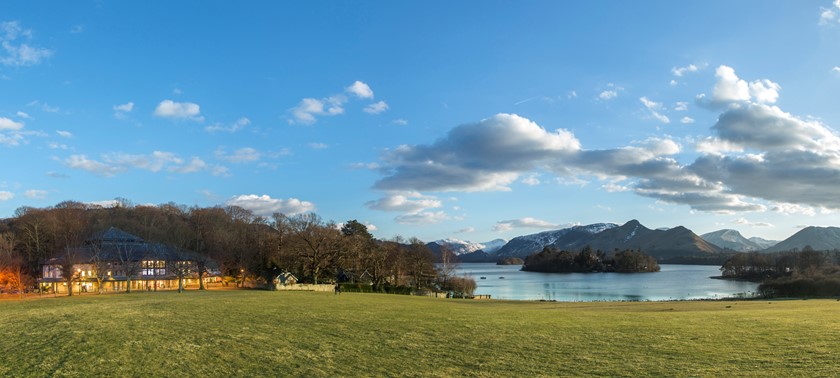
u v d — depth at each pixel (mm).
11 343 28203
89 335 29969
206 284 141625
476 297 128375
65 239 141500
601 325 35938
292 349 26000
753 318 38125
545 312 49750
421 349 26328
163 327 33469
